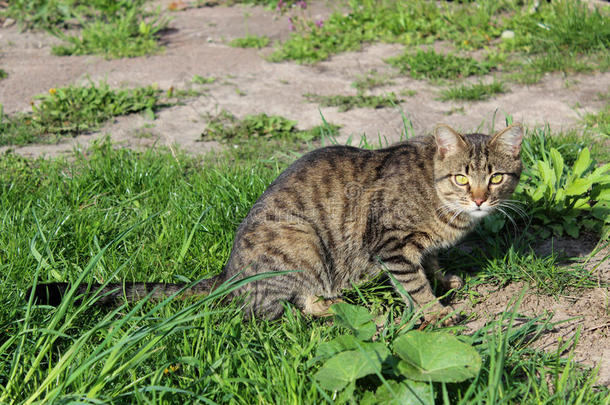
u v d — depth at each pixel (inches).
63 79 96.2
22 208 66.7
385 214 59.6
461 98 84.0
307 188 59.6
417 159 60.4
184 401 53.3
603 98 82.0
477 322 58.4
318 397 52.9
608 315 57.9
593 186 66.2
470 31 108.2
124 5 129.0
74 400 52.1
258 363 55.0
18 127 80.9
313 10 129.2
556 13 104.1
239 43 111.0
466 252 63.8
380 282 61.7
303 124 81.0
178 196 67.5
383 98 84.9
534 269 60.6
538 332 56.2
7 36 116.8
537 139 71.4
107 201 67.9
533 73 89.4
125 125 81.9
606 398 52.2
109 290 57.9
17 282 58.9
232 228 64.2
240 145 77.7
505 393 52.4
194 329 55.9
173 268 61.1
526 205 65.1
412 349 53.2
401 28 112.0
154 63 103.3
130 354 54.9
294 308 59.3
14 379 53.3
